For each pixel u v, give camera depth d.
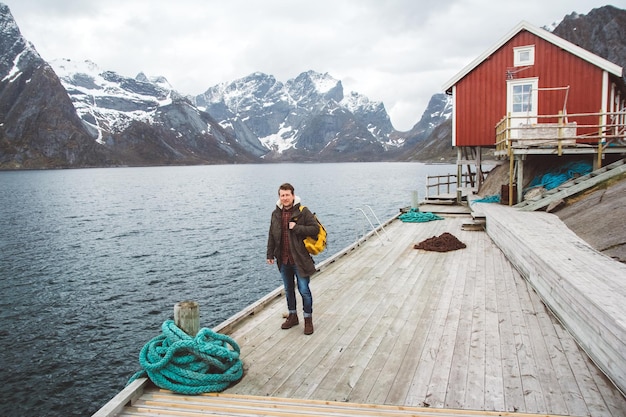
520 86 20.41
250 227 32.03
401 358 5.45
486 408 4.30
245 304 15.75
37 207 46.47
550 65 19.86
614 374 4.63
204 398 4.58
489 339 5.94
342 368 5.21
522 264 8.93
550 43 19.80
